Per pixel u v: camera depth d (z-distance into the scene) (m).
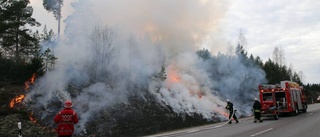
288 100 23.78
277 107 23.83
